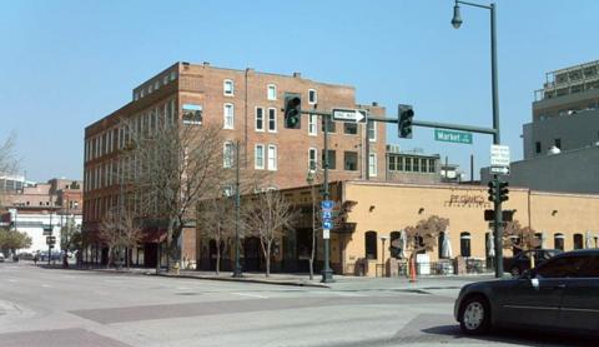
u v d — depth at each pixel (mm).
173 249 52625
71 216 137250
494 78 29188
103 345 12328
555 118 74125
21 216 157000
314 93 73250
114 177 80750
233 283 35469
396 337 12758
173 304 20688
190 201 51812
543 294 11680
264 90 70125
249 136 68562
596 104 89750
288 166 70188
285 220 40656
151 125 67500
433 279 35250
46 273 56219
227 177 53375
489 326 12633
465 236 43875
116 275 50906
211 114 66812
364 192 40500
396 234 41250
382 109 77562
